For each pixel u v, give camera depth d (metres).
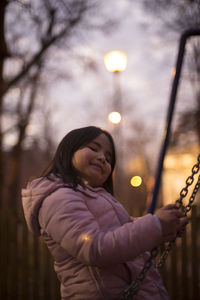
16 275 5.00
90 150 1.62
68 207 1.41
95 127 1.73
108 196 1.64
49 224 1.42
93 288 1.42
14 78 9.73
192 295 4.43
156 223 1.36
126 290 1.42
